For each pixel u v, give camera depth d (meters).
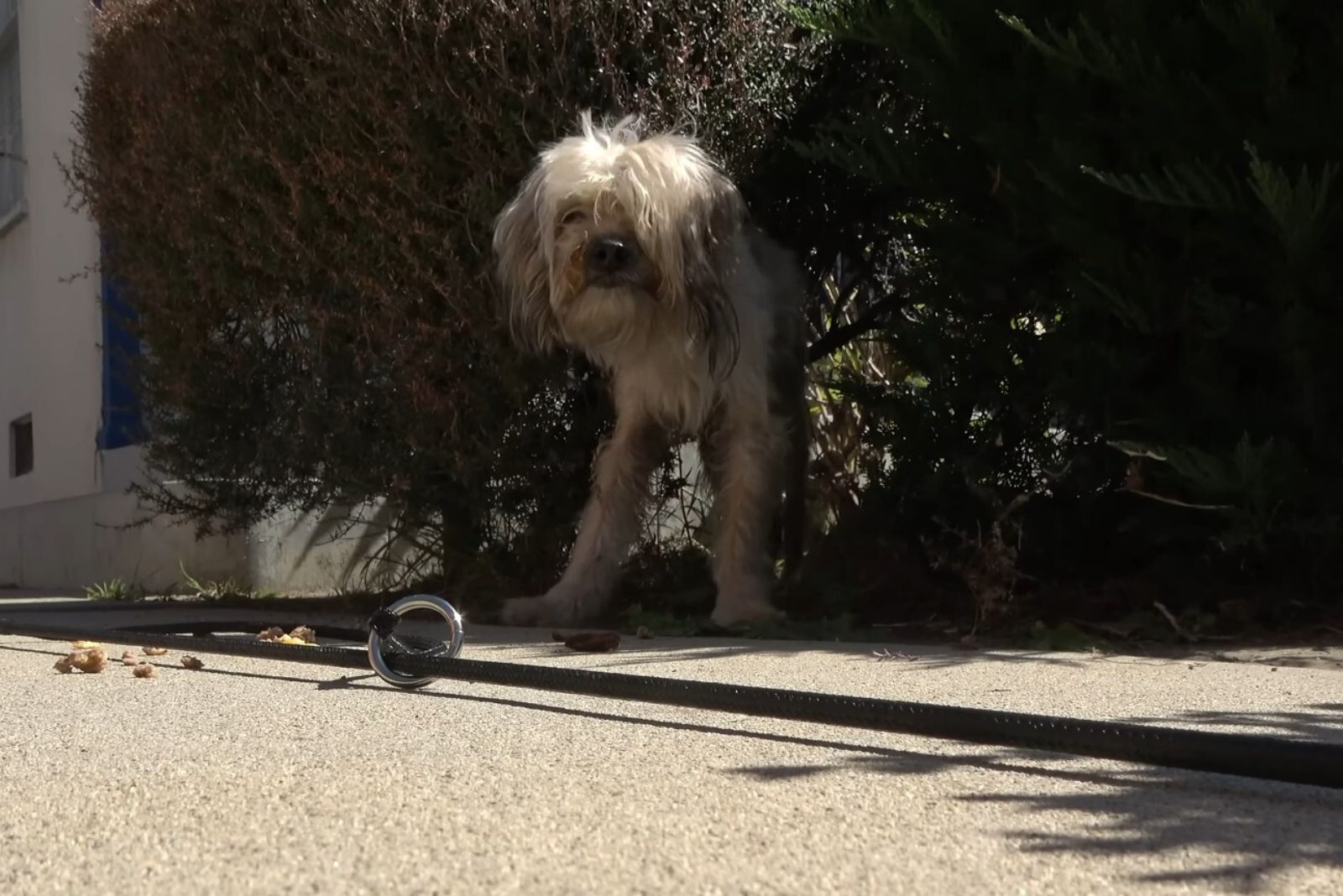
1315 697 2.16
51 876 1.11
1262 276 3.32
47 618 4.12
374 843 1.19
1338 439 3.30
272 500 4.77
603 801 1.34
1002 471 3.92
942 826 1.25
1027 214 3.60
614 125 3.95
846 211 4.57
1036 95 3.59
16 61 8.56
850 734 1.73
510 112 3.87
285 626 3.20
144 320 4.75
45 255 7.86
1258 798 1.37
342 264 4.07
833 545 4.47
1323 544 3.32
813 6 4.22
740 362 3.92
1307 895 1.05
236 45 4.11
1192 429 3.43
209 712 1.94
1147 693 2.22
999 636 3.33
